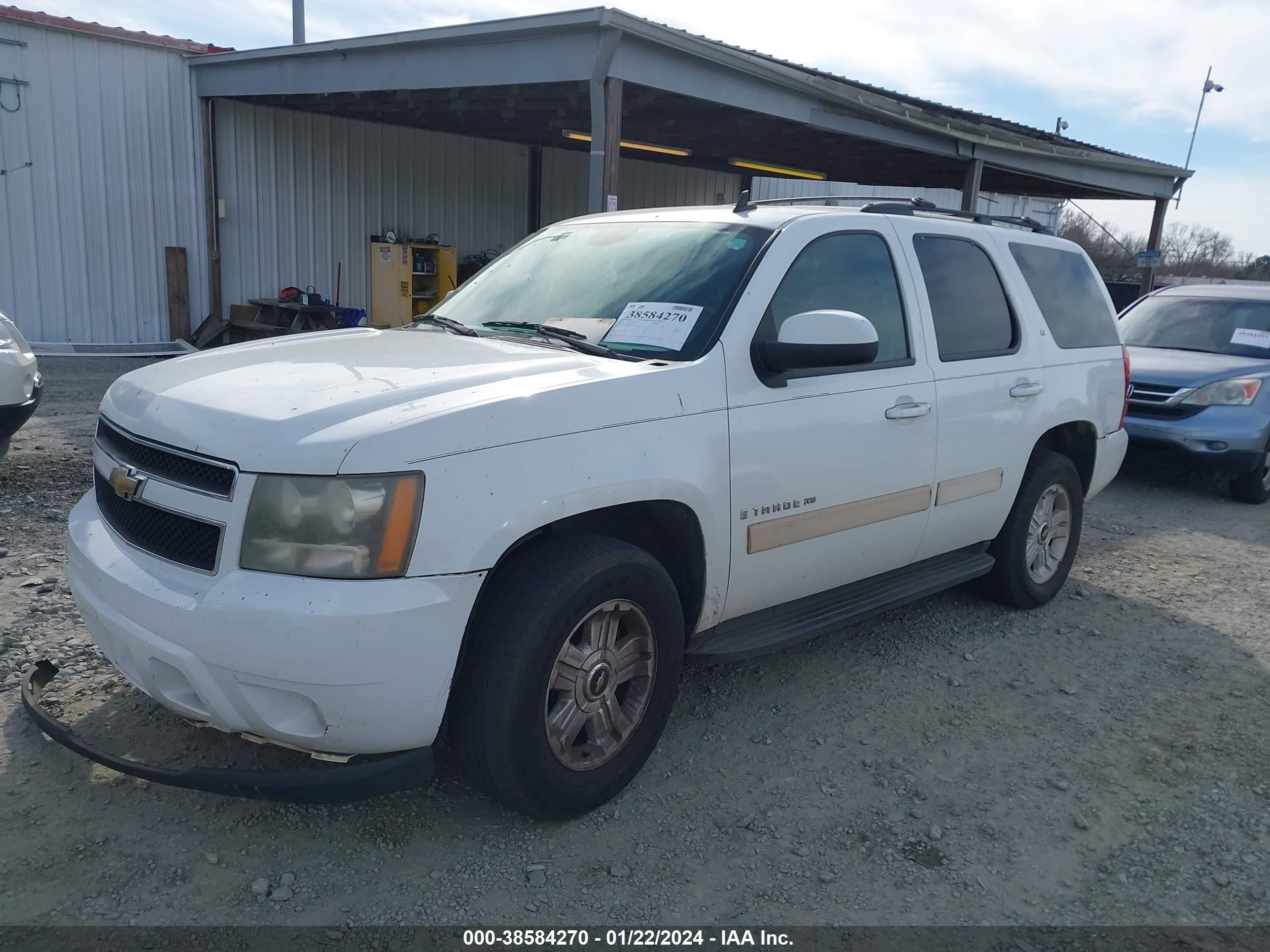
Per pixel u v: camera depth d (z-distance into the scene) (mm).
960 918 2719
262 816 3021
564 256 4113
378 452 2508
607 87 9117
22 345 6055
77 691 3646
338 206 15500
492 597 2805
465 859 2867
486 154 17188
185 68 13633
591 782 3031
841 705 3984
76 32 12633
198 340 14180
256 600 2484
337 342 3631
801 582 3727
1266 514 7797
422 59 10672
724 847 2992
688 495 3139
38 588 4574
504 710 2734
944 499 4246
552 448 2789
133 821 2953
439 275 16094
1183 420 7926
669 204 19984
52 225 12898
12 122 12375
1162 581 5836
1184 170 17812
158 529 2795
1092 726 3902
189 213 14039
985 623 4973
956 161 14859
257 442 2566
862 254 3992
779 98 11117
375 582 2498
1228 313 9055
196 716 2723
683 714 3842
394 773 2695
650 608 3102
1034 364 4742
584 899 2717
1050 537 5168
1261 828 3227
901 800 3299
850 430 3697
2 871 2689
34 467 6730
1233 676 4457
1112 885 2896
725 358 3305
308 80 12078
